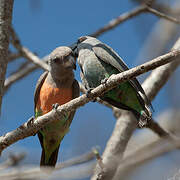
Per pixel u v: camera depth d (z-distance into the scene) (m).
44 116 9.46
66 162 11.21
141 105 11.45
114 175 10.48
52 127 12.23
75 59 13.25
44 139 12.61
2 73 9.55
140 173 10.73
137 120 11.67
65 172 10.34
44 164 12.71
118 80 8.78
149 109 11.35
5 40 9.67
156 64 8.21
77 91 12.68
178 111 11.26
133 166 11.02
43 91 12.35
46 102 12.32
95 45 12.08
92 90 9.14
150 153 11.52
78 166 10.96
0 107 9.55
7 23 9.74
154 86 12.70
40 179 10.55
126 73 8.67
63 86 12.30
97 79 12.05
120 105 11.90
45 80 12.53
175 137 12.27
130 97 11.48
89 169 10.40
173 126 12.96
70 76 12.27
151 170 10.40
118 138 11.84
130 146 14.17
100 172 10.12
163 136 12.36
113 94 11.62
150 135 15.16
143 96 12.09
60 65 11.93
